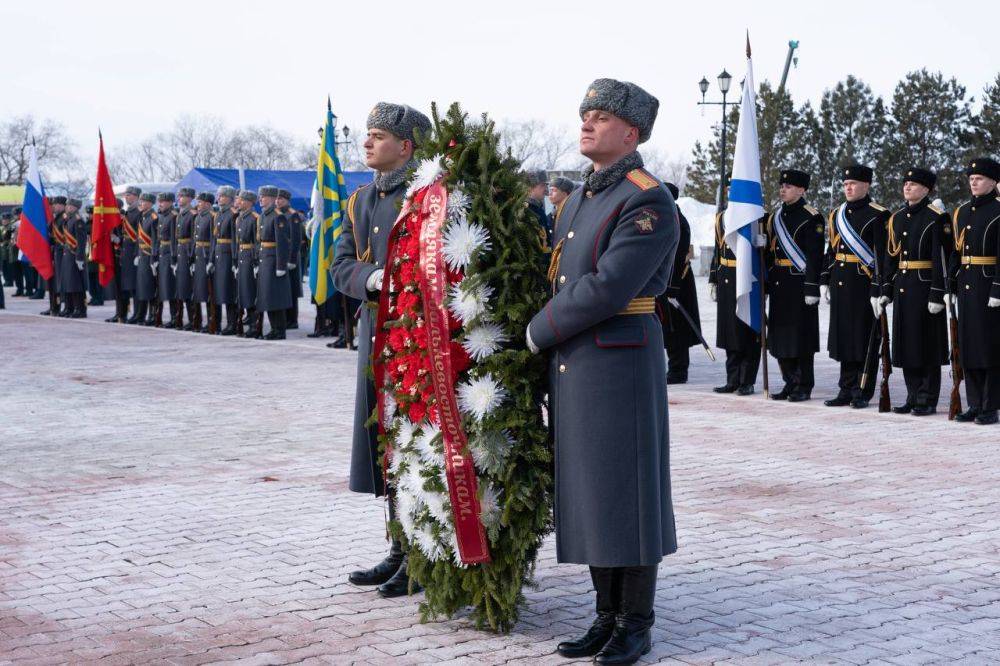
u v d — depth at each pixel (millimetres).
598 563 4293
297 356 15430
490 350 4457
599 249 4320
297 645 4516
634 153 4434
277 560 5754
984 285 9508
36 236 22547
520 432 4457
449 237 4477
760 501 7000
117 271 21469
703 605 5035
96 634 4656
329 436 9336
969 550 5938
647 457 4332
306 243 22688
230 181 34531
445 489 4547
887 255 10250
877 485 7434
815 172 45344
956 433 9320
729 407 10766
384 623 4797
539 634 4664
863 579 5430
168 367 14250
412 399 4672
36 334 18922
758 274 11086
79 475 7844
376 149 5219
